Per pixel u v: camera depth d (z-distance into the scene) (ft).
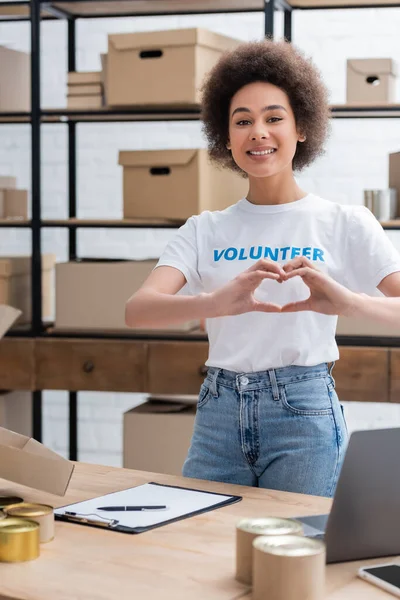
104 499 5.17
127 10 12.45
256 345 6.07
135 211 11.44
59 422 13.99
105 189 13.71
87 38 13.66
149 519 4.77
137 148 13.61
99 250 13.75
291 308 5.67
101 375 11.59
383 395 10.83
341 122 12.96
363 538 4.21
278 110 6.34
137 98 11.17
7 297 11.98
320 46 13.00
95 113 11.57
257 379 6.04
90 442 13.80
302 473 5.92
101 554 4.28
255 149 6.31
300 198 6.50
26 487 5.49
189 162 11.10
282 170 6.42
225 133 6.95
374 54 12.86
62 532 4.61
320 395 6.04
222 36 11.17
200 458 6.22
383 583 3.86
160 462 11.32
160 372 11.42
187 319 5.96
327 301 5.64
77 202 13.78
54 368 11.71
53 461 4.95
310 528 4.49
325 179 13.04
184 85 10.96
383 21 12.81
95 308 11.60
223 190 11.37
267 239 6.38
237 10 12.07
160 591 3.83
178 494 5.28
